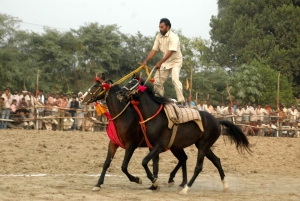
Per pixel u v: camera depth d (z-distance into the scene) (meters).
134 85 8.66
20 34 30.11
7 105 18.20
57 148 14.09
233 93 33.41
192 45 37.34
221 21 42.16
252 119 21.78
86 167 11.60
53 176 10.12
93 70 30.88
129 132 8.70
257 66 34.94
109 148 8.90
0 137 15.34
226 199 8.16
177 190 9.34
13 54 28.84
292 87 38.78
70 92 26.67
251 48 39.34
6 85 27.67
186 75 34.75
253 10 41.59
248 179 11.02
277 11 40.12
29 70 28.75
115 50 31.73
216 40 42.53
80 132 18.25
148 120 8.71
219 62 41.09
